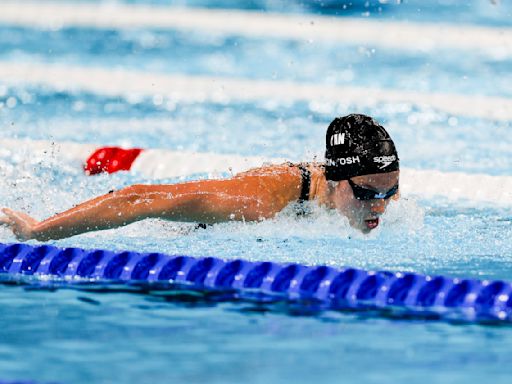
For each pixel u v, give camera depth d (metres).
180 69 35.31
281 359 9.13
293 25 44.97
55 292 12.24
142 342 9.73
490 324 10.66
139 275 13.21
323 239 14.65
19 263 13.64
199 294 12.20
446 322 10.74
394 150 14.05
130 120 26.88
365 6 49.97
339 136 14.06
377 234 14.86
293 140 24.19
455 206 18.16
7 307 11.34
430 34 42.47
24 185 18.59
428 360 9.14
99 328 10.33
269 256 13.69
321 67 35.69
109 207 13.91
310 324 10.59
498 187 19.86
